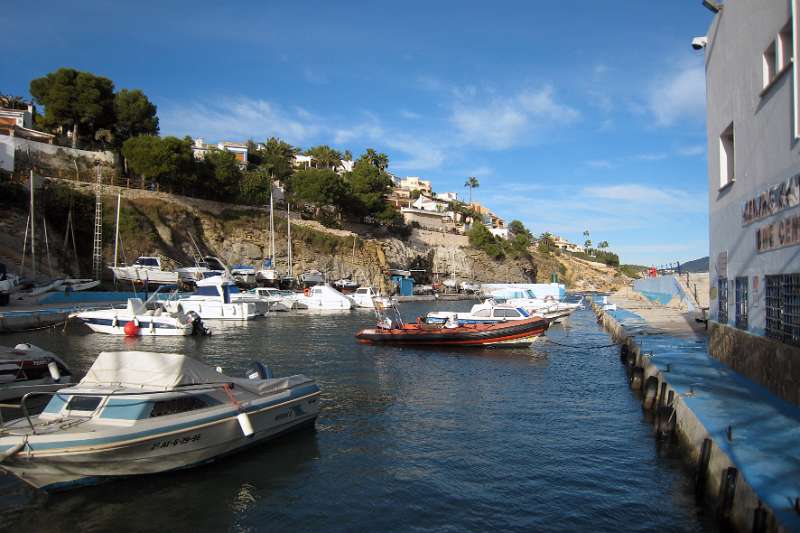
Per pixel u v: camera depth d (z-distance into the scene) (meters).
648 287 64.88
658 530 8.21
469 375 20.95
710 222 17.45
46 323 34.84
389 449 11.98
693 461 9.99
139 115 69.19
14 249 45.53
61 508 9.01
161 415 9.84
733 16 14.38
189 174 67.12
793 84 10.40
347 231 86.56
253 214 73.50
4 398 13.92
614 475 10.41
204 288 45.78
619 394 17.64
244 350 27.27
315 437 12.77
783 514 5.93
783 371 11.18
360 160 120.44
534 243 172.00
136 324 32.38
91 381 10.65
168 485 9.91
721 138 15.92
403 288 87.00
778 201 11.30
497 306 31.81
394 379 19.95
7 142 53.00
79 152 60.47
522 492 9.69
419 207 130.88
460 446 12.18
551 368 22.84
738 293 14.64
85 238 53.47
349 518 8.77
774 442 8.48
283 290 61.66
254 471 10.61
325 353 26.38
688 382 13.28
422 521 8.64
